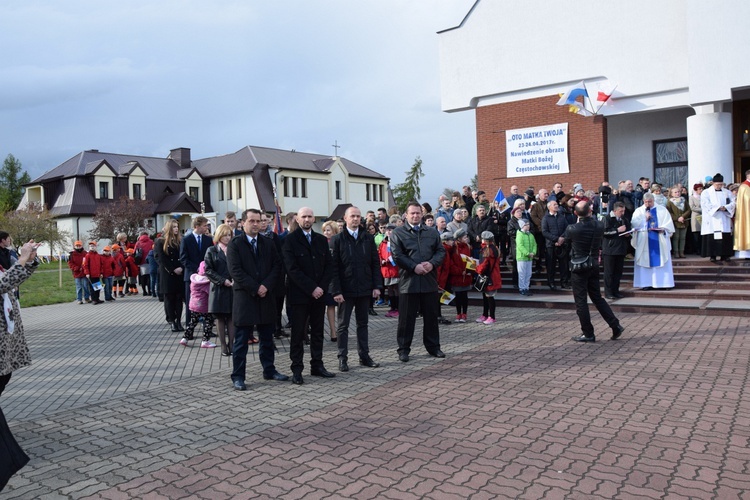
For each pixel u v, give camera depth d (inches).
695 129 609.6
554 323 415.2
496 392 250.4
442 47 783.7
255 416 231.6
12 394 282.7
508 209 603.2
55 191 1884.8
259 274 276.7
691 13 592.7
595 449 182.7
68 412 248.1
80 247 739.4
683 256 565.3
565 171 712.4
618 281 485.4
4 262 362.0
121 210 1658.5
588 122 693.3
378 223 545.0
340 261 305.3
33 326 536.4
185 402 256.2
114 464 185.8
